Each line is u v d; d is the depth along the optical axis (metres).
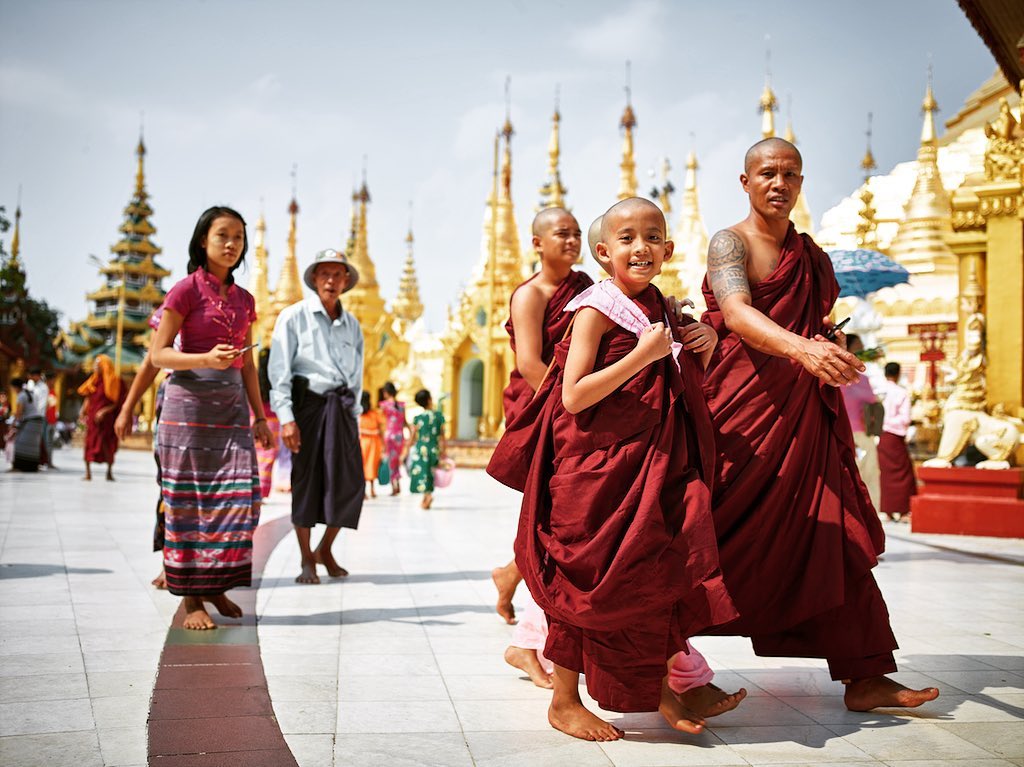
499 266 36.88
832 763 3.30
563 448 3.56
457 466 31.23
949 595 6.80
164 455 5.37
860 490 4.16
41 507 12.13
